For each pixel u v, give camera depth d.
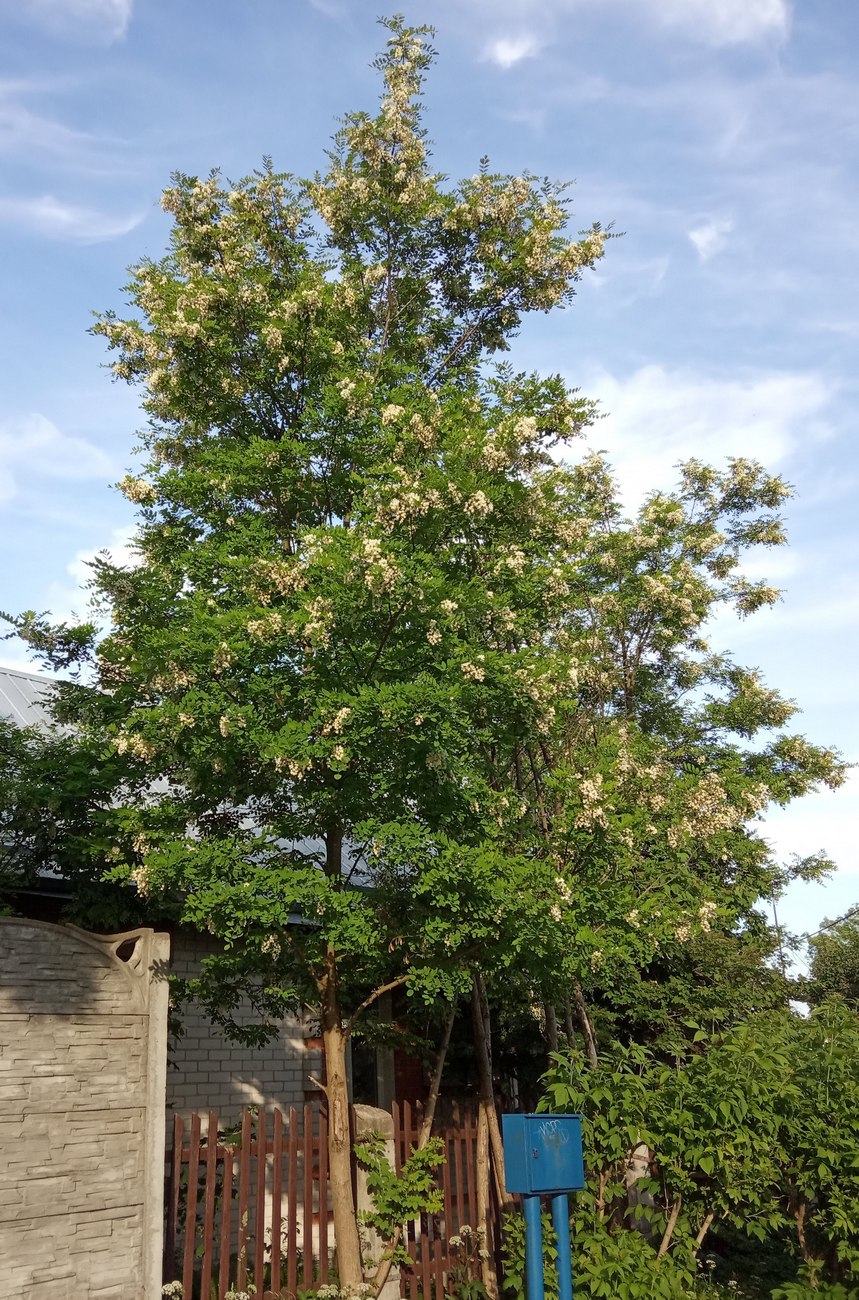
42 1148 6.03
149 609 8.62
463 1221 8.82
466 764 8.09
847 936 25.52
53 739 9.44
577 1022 12.19
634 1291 5.86
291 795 8.21
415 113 11.22
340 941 7.47
